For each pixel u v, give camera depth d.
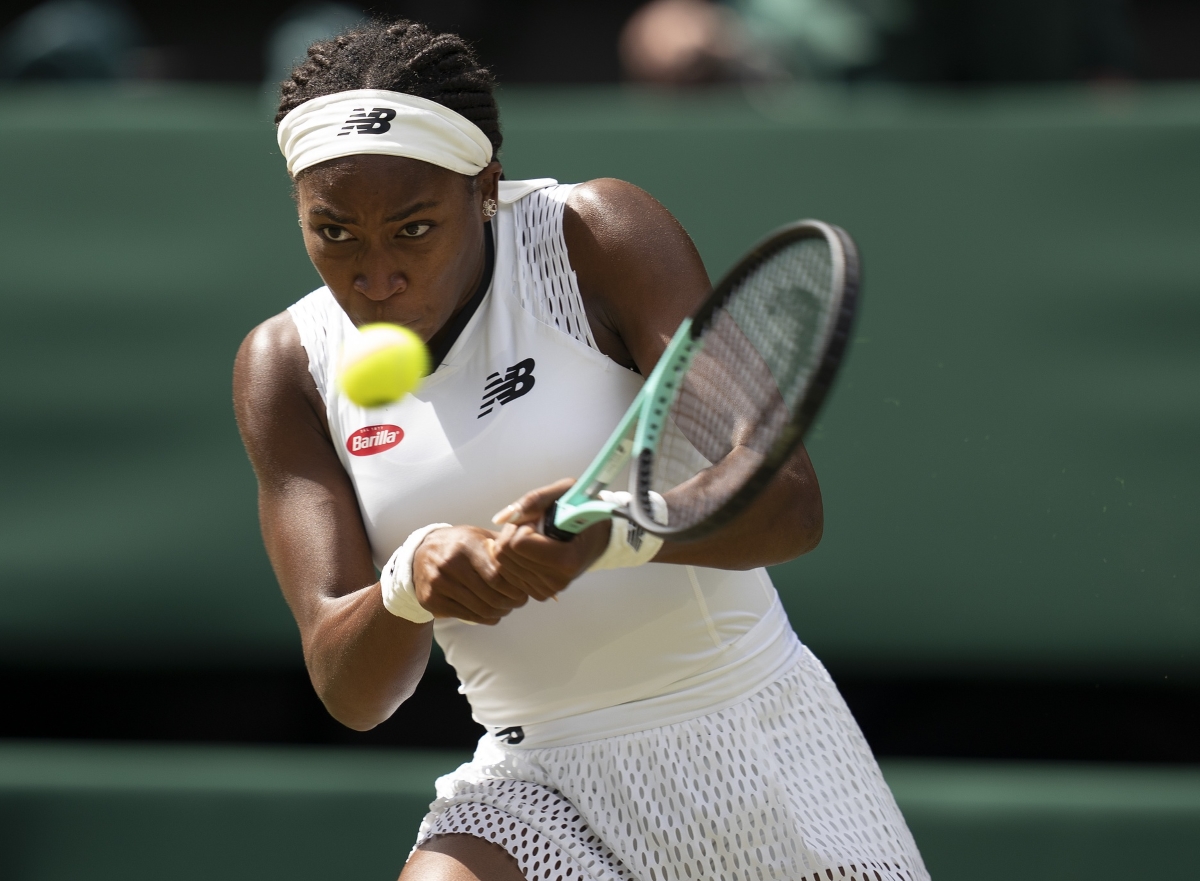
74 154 12.73
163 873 12.23
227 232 12.70
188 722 13.25
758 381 5.81
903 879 6.91
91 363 12.69
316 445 7.12
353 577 6.90
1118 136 12.23
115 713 13.27
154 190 12.73
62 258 12.69
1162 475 12.13
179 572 12.58
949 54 15.92
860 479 12.30
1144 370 12.19
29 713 13.30
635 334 6.66
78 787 12.31
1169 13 19.52
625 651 6.86
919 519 12.26
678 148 12.66
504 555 5.61
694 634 6.89
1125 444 12.16
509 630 6.92
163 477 12.63
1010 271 12.31
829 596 12.30
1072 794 11.92
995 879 11.85
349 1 19.28
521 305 6.78
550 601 6.81
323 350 7.02
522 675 7.02
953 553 12.23
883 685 12.84
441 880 6.67
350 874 12.14
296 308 7.23
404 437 6.84
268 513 7.11
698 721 6.85
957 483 12.27
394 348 6.02
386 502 6.87
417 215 6.14
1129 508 12.13
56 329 12.70
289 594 6.98
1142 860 11.78
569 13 19.70
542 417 6.68
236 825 12.24
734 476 5.55
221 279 12.69
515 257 6.84
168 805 12.27
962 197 12.38
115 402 12.67
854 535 12.29
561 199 6.88
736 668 6.97
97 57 16.86
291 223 12.70
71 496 12.65
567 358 6.73
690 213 12.66
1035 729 12.69
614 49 19.75
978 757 12.74
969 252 12.36
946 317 12.35
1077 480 12.19
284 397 7.09
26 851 12.30
